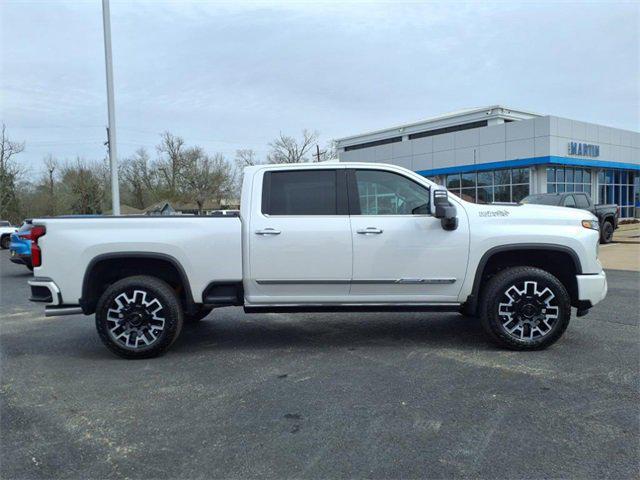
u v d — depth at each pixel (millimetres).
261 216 5246
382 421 3588
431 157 28297
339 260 5176
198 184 67875
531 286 5113
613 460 3020
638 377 4395
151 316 5176
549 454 3100
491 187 25703
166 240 5164
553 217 5215
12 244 13250
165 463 3078
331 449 3201
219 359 5168
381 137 39469
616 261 13109
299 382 4418
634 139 27703
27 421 3723
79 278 5168
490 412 3707
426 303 5316
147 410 3877
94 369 4918
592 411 3701
